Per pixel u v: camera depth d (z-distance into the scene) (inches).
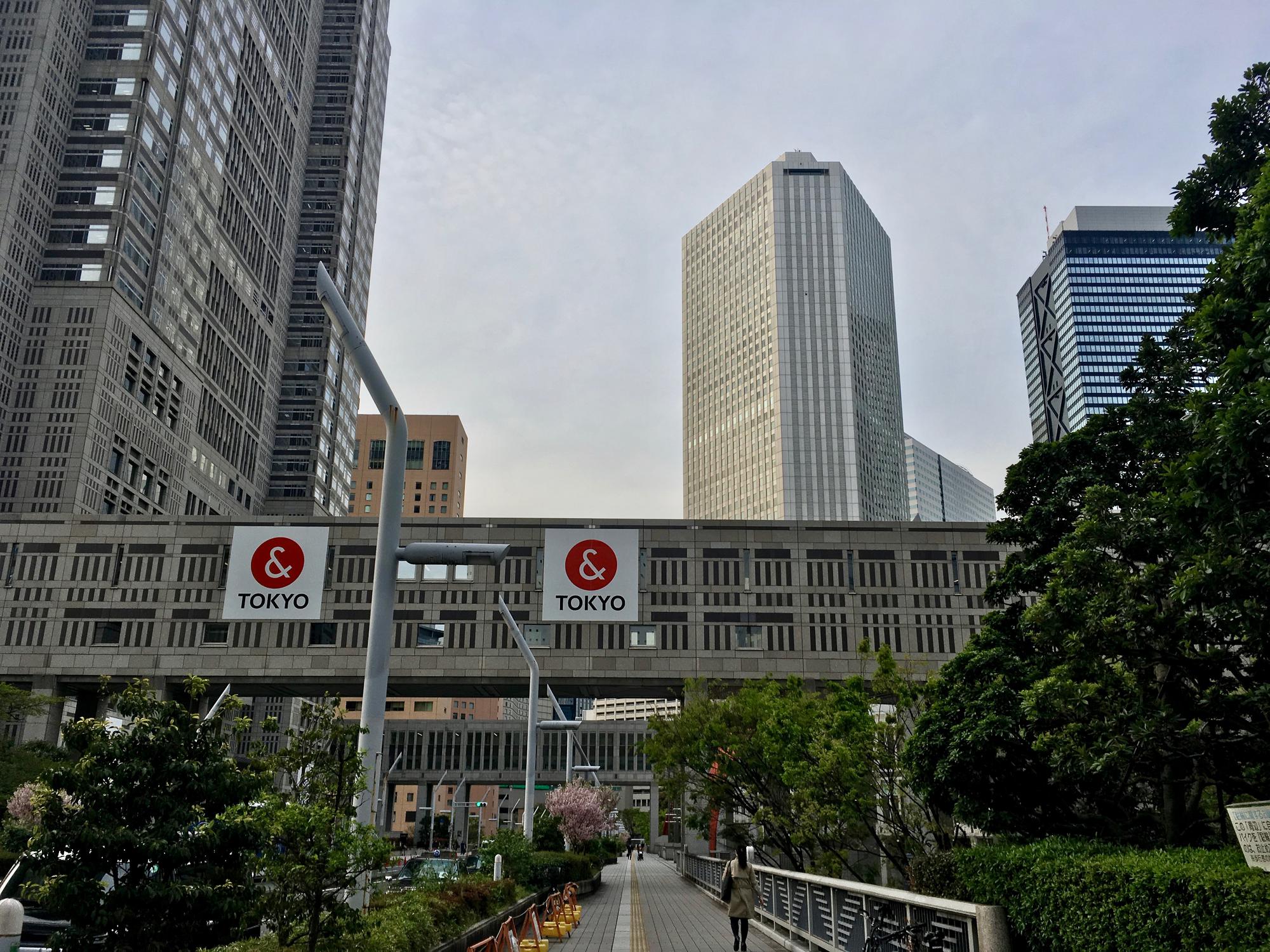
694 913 1139.9
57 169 3649.1
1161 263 7445.9
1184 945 337.7
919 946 465.1
